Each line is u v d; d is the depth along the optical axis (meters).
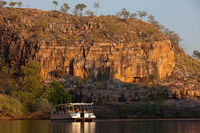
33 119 187.00
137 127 122.38
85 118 154.38
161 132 104.81
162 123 142.75
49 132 108.12
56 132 108.12
